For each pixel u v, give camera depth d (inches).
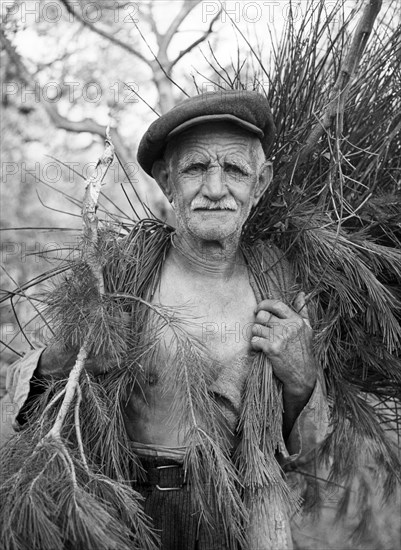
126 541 79.6
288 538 87.3
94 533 75.2
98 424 87.4
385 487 113.3
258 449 86.7
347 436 105.7
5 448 84.0
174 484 88.0
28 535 76.6
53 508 76.4
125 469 88.0
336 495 131.6
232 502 86.1
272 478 86.8
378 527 139.9
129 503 80.0
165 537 88.0
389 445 108.0
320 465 114.3
